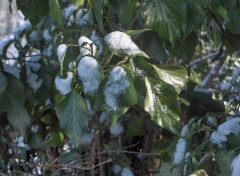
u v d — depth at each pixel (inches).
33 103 62.3
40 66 60.7
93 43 47.2
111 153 60.8
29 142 62.1
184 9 48.9
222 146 49.4
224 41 62.2
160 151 63.4
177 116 46.6
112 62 52.6
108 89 45.9
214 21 62.6
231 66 83.9
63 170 62.0
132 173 60.7
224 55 74.9
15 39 66.0
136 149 65.0
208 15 59.5
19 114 58.2
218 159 48.1
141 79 47.4
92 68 46.0
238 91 61.8
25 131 58.4
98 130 62.0
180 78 47.5
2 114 61.1
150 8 49.4
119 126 63.1
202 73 84.5
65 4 61.6
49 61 60.7
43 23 64.2
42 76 60.6
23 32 66.4
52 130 64.6
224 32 61.9
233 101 60.0
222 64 77.2
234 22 53.1
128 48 46.2
